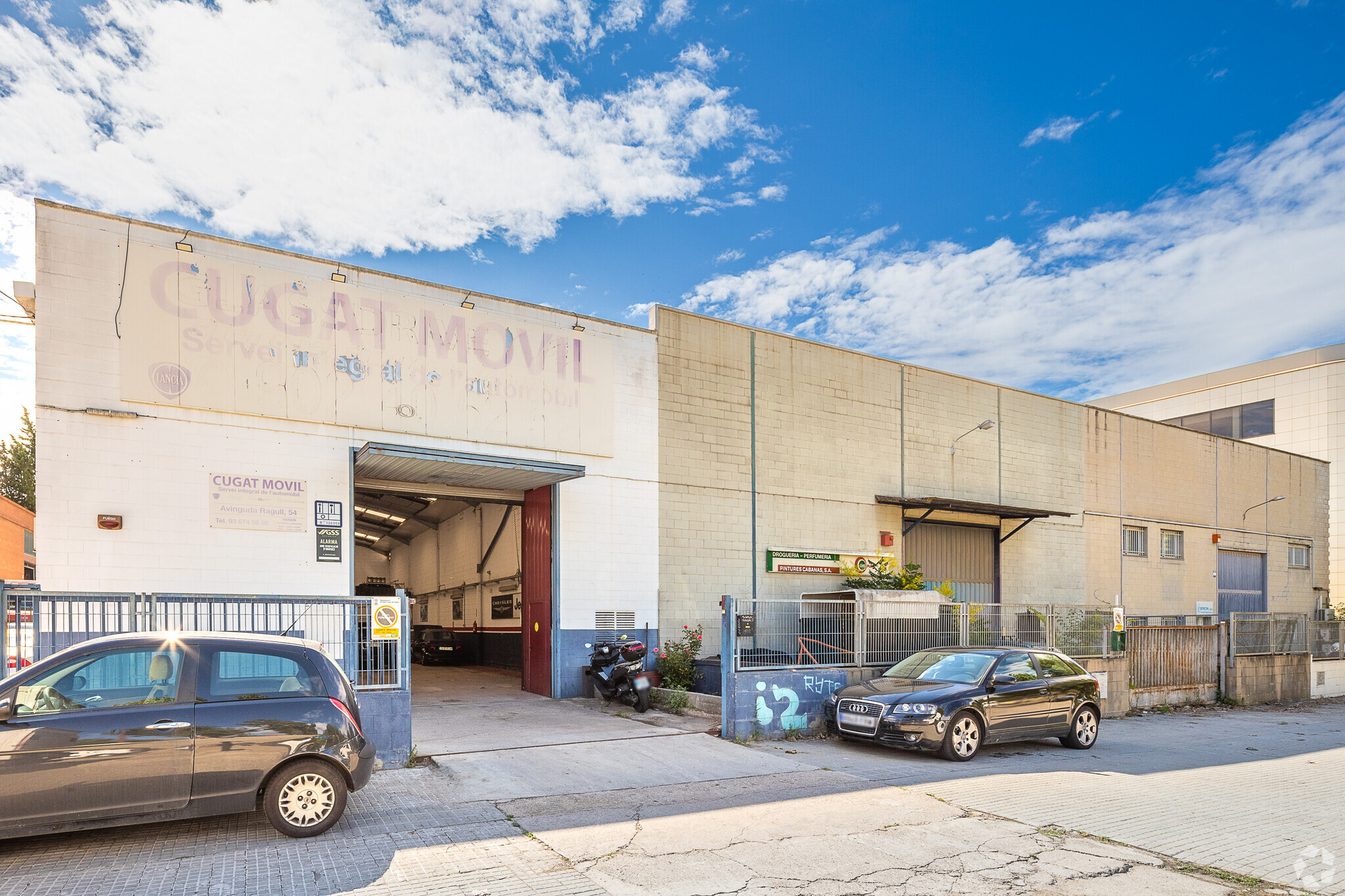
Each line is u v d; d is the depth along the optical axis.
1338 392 31.84
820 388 17.94
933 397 19.86
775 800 7.47
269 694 5.94
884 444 18.80
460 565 24.75
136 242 10.89
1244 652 17.72
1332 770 9.55
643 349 15.59
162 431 10.84
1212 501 26.25
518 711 12.52
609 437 14.95
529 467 12.76
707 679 13.93
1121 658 15.12
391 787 7.55
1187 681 16.84
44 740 5.15
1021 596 20.88
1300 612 28.38
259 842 5.78
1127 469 23.89
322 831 5.98
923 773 8.81
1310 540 29.72
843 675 11.71
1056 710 10.68
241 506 11.29
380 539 33.50
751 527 16.53
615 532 14.88
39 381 10.12
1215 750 11.02
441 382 13.18
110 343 10.59
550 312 14.51
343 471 12.14
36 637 7.02
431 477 13.66
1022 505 21.20
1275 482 28.75
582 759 9.05
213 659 5.84
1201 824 6.84
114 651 5.56
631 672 13.06
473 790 7.53
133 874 5.14
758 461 16.80
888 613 12.47
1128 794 7.98
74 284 10.44
